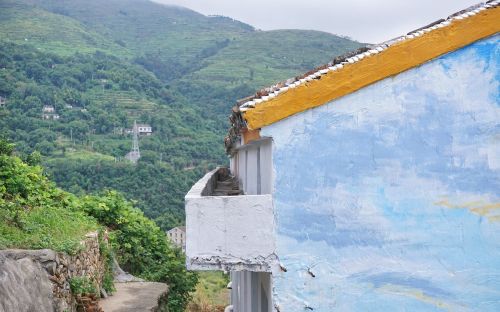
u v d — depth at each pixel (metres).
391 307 6.45
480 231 6.44
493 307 6.42
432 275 6.45
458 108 6.43
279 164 6.40
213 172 13.35
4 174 13.00
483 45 6.41
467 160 6.44
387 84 6.41
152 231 17.48
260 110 6.32
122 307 11.72
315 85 6.36
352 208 6.45
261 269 6.43
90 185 47.31
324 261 6.44
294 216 6.43
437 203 6.45
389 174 6.44
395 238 6.45
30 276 8.01
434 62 6.41
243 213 6.45
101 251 13.02
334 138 6.41
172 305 15.37
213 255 6.46
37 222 11.37
